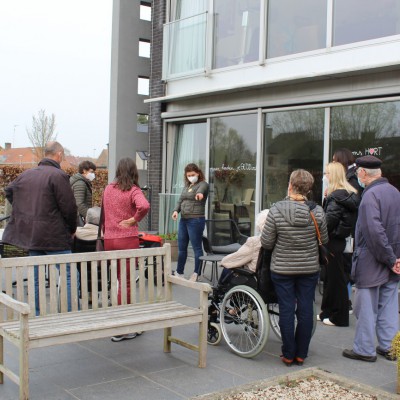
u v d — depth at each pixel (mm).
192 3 10328
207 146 9969
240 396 3738
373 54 7566
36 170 5551
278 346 5172
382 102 7504
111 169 13203
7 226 5691
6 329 3961
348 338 5469
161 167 10898
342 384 3959
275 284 4598
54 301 4500
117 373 4383
